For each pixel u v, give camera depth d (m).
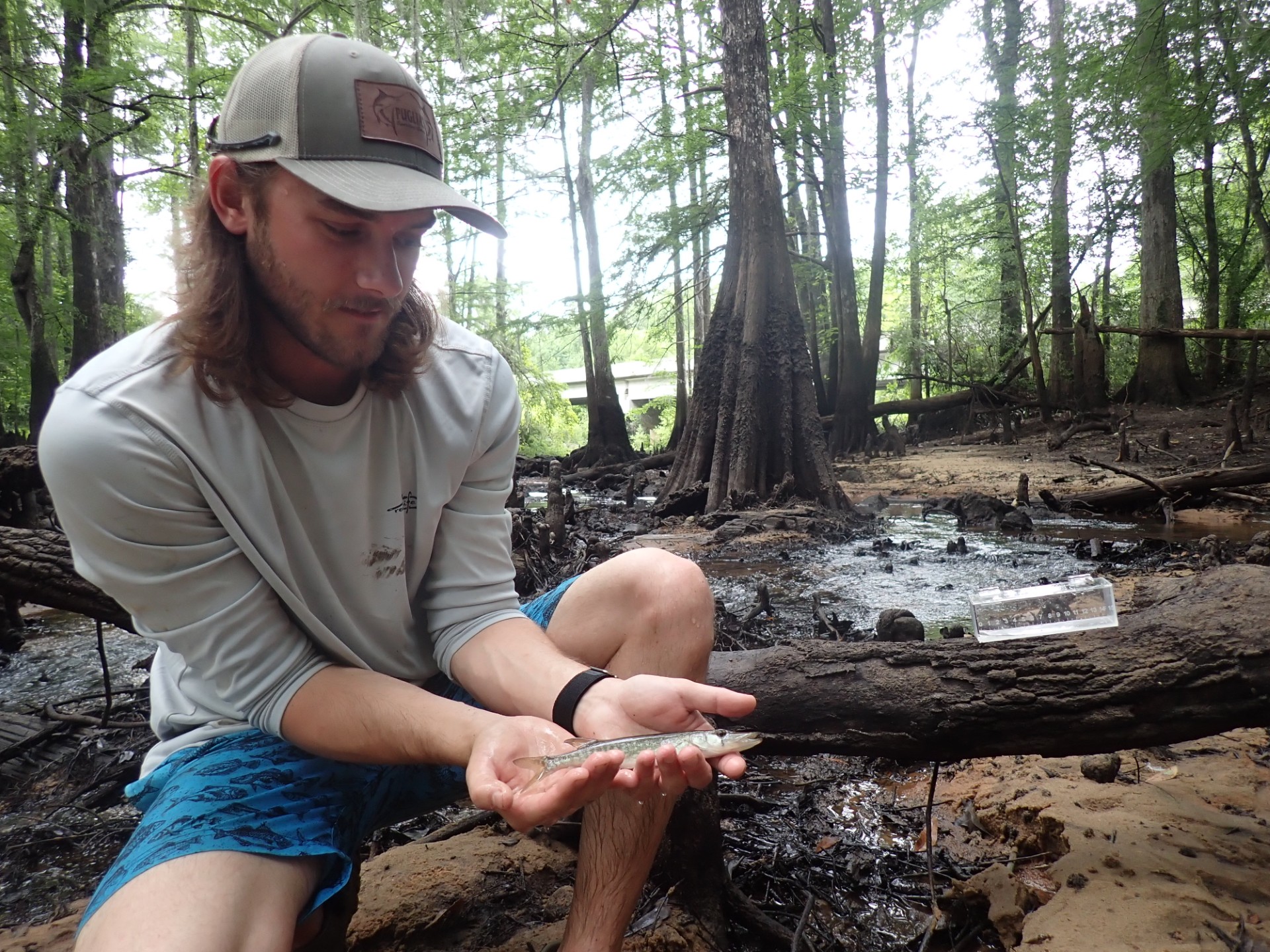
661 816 0.83
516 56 8.13
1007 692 1.05
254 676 0.80
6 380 12.95
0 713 1.85
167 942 0.63
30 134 7.14
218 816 0.73
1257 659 0.98
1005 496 5.54
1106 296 12.39
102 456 0.72
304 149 0.70
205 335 0.73
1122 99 7.21
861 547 4.08
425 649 0.96
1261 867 1.01
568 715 0.80
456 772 0.93
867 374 10.08
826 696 1.11
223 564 0.78
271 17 7.55
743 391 5.61
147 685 1.96
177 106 7.87
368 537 0.85
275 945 0.69
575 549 3.78
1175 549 3.32
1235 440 6.13
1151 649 1.03
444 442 0.87
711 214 9.27
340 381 0.80
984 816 1.23
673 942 0.98
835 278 11.03
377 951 0.98
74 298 8.38
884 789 1.38
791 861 1.18
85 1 7.20
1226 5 6.15
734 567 3.67
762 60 5.87
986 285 15.36
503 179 13.05
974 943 1.01
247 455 0.77
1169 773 1.28
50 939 1.05
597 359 11.53
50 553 1.63
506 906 1.05
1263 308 11.78
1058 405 9.91
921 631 1.74
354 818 0.82
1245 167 12.46
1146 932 0.90
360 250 0.72
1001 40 10.73
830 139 10.09
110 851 1.31
